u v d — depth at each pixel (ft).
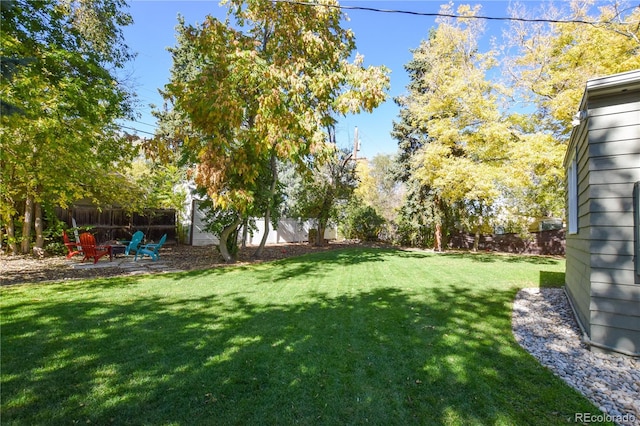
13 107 7.76
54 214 32.81
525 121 35.29
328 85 26.81
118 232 40.75
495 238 50.42
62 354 9.43
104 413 6.79
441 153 35.42
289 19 27.58
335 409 7.13
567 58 31.12
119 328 11.65
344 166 51.47
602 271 10.80
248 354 9.73
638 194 10.13
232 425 6.53
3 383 7.81
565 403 7.52
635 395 8.00
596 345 10.66
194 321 12.63
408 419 6.83
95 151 30.50
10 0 7.47
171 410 6.95
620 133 10.53
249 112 27.17
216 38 26.02
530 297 18.24
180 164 29.01
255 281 20.99
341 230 67.00
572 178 16.66
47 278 21.20
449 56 39.99
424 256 38.88
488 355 10.04
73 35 23.97
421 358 9.71
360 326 12.48
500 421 6.81
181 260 31.07
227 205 25.89
